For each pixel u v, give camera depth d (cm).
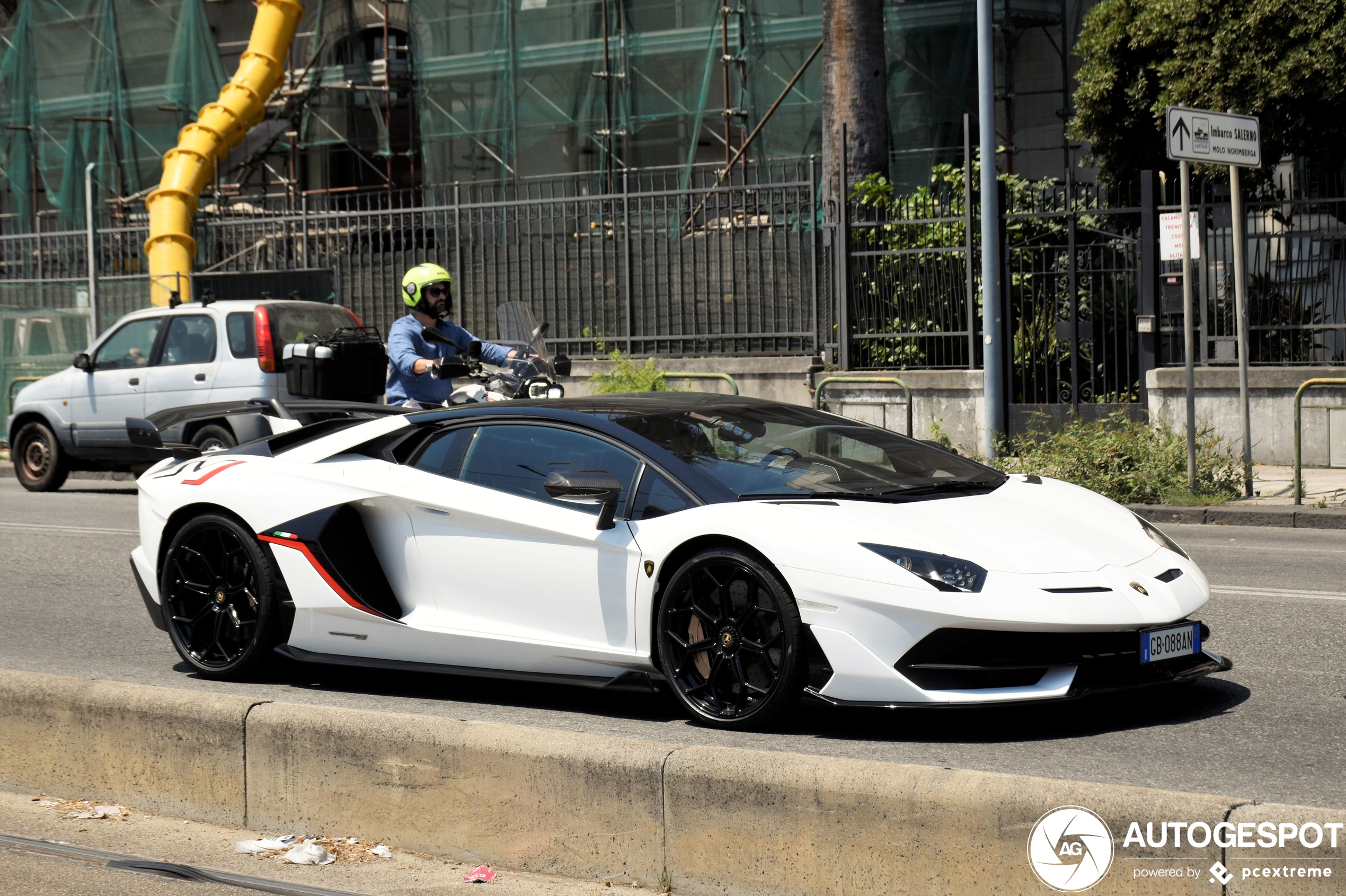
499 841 395
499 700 582
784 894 355
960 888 336
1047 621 468
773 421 595
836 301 1681
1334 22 1448
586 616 537
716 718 509
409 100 2783
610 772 379
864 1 1841
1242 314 1257
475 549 565
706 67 2477
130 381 1435
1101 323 1534
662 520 523
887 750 486
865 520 499
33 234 2120
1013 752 485
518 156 2586
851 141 1842
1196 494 1234
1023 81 2519
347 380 1328
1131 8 1673
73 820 446
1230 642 682
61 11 2866
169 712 450
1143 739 502
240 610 616
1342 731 512
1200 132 1195
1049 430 1505
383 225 2142
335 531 590
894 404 1586
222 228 2364
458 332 920
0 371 1959
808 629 486
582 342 1886
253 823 434
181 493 627
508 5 2562
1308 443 1420
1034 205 1564
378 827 414
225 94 2555
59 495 1510
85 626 776
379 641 580
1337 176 1455
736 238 1792
